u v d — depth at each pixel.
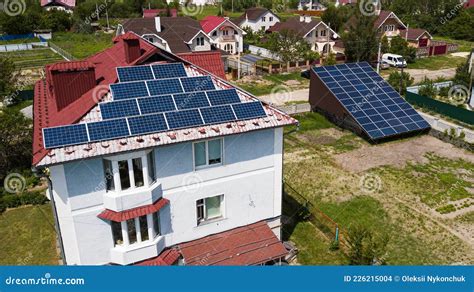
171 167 15.55
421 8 81.00
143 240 15.88
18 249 19.48
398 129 32.03
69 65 17.09
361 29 55.88
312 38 65.19
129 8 96.38
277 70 52.72
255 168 17.41
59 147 13.41
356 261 17.70
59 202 14.16
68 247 14.95
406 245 19.91
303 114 37.38
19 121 25.97
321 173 26.94
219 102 16.61
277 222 19.05
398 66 56.47
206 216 17.38
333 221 21.61
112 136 14.14
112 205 14.62
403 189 24.98
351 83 35.81
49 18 84.31
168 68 17.34
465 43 73.38
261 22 79.38
